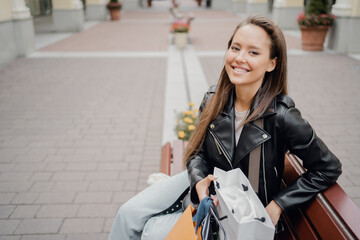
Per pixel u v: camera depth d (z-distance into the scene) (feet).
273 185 5.26
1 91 22.06
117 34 47.98
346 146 13.65
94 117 17.48
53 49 36.68
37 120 17.15
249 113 5.20
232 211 4.44
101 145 14.33
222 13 81.10
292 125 4.83
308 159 4.88
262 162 5.11
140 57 32.42
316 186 4.82
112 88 22.49
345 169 11.85
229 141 5.36
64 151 13.80
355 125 15.80
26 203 10.33
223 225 4.62
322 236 4.65
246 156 5.19
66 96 20.93
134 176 11.89
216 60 30.76
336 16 33.47
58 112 18.24
